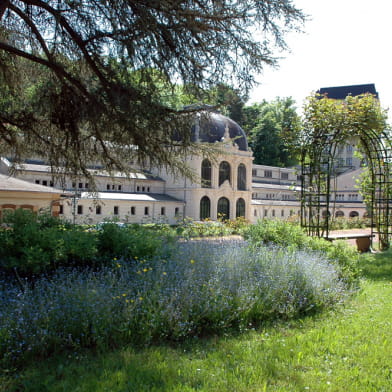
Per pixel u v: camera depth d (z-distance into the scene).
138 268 7.85
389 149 18.72
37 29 9.19
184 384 4.40
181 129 8.86
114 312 5.75
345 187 69.00
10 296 6.33
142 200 49.97
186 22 7.64
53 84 9.41
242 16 8.08
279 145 84.94
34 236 7.84
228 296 6.91
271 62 8.41
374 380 4.68
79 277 6.90
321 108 15.86
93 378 4.50
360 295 9.08
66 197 31.80
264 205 66.19
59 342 5.21
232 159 61.03
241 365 4.96
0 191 20.19
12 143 11.28
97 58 8.38
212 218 58.34
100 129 9.02
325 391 4.36
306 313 7.60
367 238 19.09
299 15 7.94
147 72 8.00
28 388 4.28
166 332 5.85
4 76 9.87
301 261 9.09
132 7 7.36
